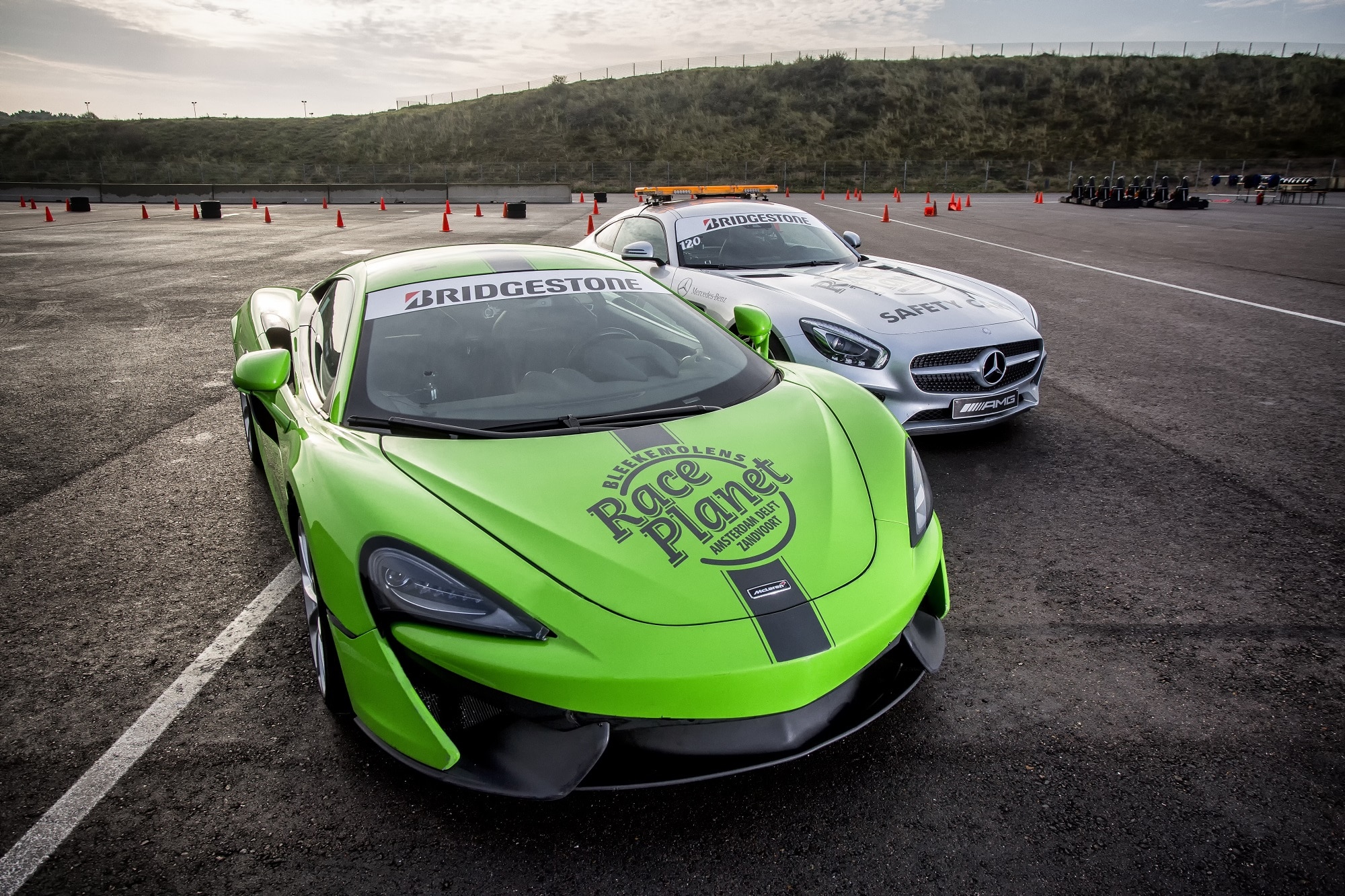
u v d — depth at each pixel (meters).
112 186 31.70
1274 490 3.74
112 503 3.81
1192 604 2.80
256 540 3.44
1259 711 2.23
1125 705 2.28
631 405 2.46
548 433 2.26
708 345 2.87
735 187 6.87
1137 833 1.83
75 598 2.99
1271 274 10.40
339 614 1.93
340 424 2.35
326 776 2.08
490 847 1.85
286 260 12.84
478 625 1.75
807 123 54.16
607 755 1.83
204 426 4.91
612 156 53.12
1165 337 6.89
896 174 46.03
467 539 1.85
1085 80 56.16
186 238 16.78
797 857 1.80
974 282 4.97
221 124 63.41
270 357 2.63
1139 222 19.39
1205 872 1.72
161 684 2.48
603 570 1.80
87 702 2.40
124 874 1.79
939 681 2.41
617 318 2.89
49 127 60.19
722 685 1.70
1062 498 3.71
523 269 3.10
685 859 1.80
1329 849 1.77
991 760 2.08
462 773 1.82
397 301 2.82
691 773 1.81
